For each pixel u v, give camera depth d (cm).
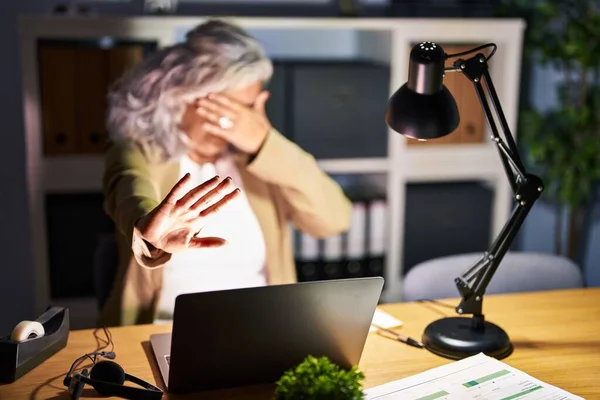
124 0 298
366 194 312
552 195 353
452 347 157
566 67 326
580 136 323
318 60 306
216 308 130
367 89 292
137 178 216
